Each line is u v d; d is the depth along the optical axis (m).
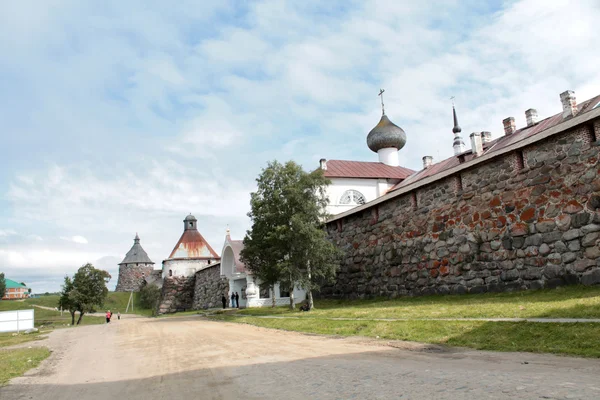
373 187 46.59
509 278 18.23
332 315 18.38
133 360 11.63
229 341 14.24
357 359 8.75
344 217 30.17
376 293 26.56
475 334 9.84
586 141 15.73
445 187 21.95
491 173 19.45
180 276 64.75
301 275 25.19
